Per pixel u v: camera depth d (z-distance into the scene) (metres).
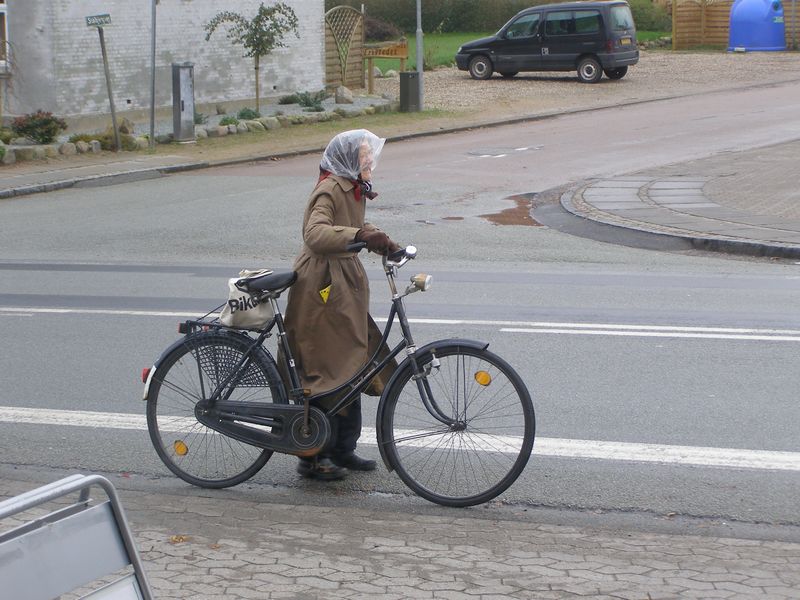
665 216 20.62
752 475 8.28
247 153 32.34
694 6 66.00
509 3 82.12
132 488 8.30
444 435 7.95
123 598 4.37
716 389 10.41
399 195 24.52
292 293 8.00
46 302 14.95
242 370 8.12
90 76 34.91
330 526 7.44
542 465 8.56
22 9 33.53
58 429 9.70
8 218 22.73
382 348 8.07
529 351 11.84
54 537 4.17
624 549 6.96
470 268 17.05
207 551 6.98
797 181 24.03
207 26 38.75
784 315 13.42
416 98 40.94
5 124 34.00
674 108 40.31
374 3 82.31
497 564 6.73
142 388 10.89
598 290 15.13
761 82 48.22
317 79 44.12
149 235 20.38
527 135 34.84
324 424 7.93
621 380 10.73
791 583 6.39
